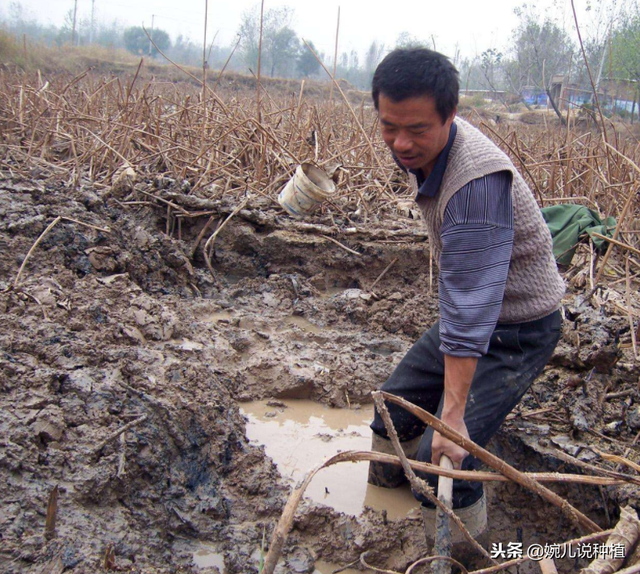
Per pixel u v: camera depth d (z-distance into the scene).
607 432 3.32
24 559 2.21
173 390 3.23
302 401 3.95
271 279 5.25
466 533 2.13
